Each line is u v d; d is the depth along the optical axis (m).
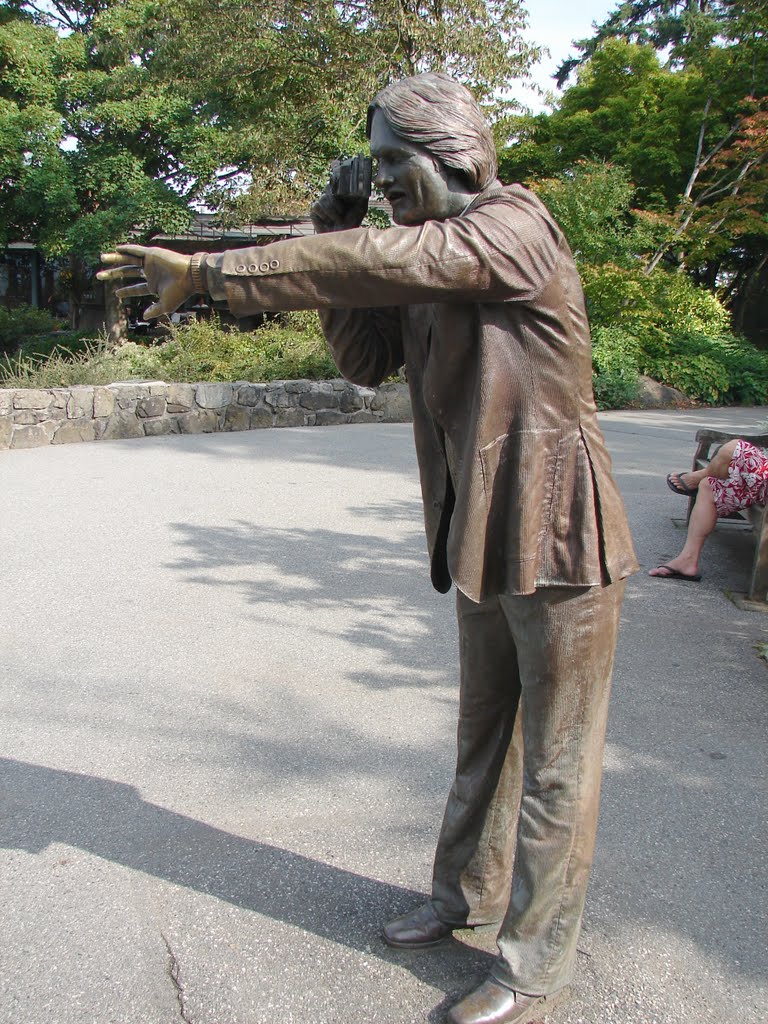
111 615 4.72
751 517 5.25
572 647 1.84
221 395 11.14
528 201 1.67
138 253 1.70
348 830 2.79
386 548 6.07
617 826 2.82
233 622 4.66
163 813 2.87
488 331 1.71
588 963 2.21
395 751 3.31
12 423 9.74
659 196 19.27
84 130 20.50
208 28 17.17
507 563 1.79
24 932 2.29
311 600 5.02
